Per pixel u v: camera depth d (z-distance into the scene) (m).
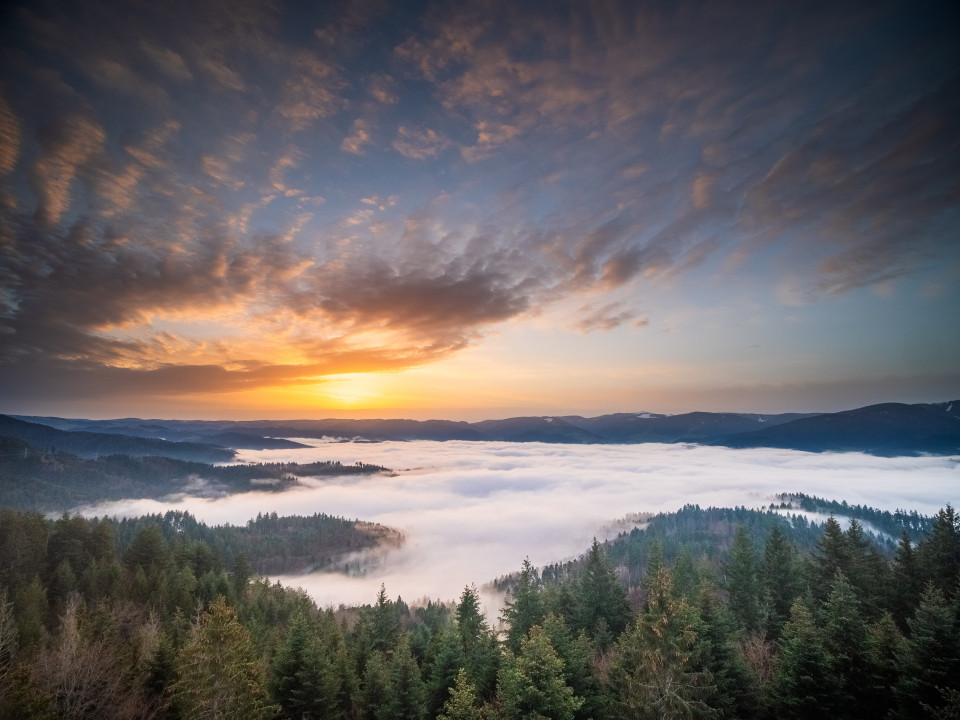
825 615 34.75
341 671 42.59
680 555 70.75
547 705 27.69
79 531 84.75
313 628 53.56
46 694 24.59
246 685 28.61
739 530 57.25
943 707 26.14
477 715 29.59
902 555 49.75
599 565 57.31
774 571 52.59
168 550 91.62
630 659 32.38
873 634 33.69
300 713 36.25
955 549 51.31
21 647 42.41
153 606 63.03
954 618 29.48
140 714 32.38
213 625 27.97
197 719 26.33
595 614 54.47
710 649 34.84
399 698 37.81
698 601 42.22
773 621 46.47
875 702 30.55
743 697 33.84
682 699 26.12
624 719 28.73
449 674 41.03
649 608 30.45
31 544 76.94
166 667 34.16
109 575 71.69
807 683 30.00
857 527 59.44
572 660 35.53
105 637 39.81
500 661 39.69
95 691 32.59
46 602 59.78
